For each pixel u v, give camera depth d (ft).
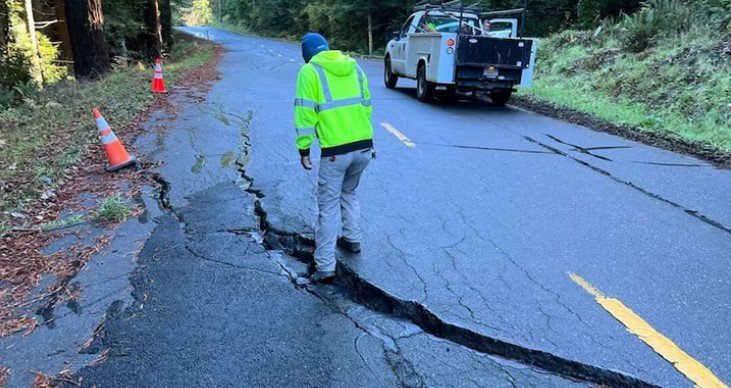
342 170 12.74
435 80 36.11
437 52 35.63
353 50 128.67
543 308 11.60
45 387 9.45
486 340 10.54
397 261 13.75
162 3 99.55
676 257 14.08
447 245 14.75
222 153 24.52
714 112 29.73
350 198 14.01
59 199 18.84
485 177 20.89
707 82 33.04
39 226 16.31
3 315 11.69
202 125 30.66
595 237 15.31
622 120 31.07
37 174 20.75
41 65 52.26
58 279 13.23
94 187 20.11
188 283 12.94
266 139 27.25
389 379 9.54
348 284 13.10
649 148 25.90
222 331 11.00
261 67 68.95
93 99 37.29
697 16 43.96
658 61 39.47
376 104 38.50
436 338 10.93
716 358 10.00
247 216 17.06
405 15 118.21
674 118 30.55
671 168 22.41
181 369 9.84
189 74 57.67
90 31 50.47
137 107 34.94
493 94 39.73
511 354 10.30
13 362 10.14
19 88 41.45
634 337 10.59
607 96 37.91
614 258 14.01
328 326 11.26
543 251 14.39
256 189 19.53
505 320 11.13
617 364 9.81
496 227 16.02
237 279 13.17
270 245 15.24
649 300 11.96
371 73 63.21
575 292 12.28
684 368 9.72
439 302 11.78
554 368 9.92
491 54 35.04
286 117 33.09
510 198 18.53
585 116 33.01
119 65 61.41
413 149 25.11
